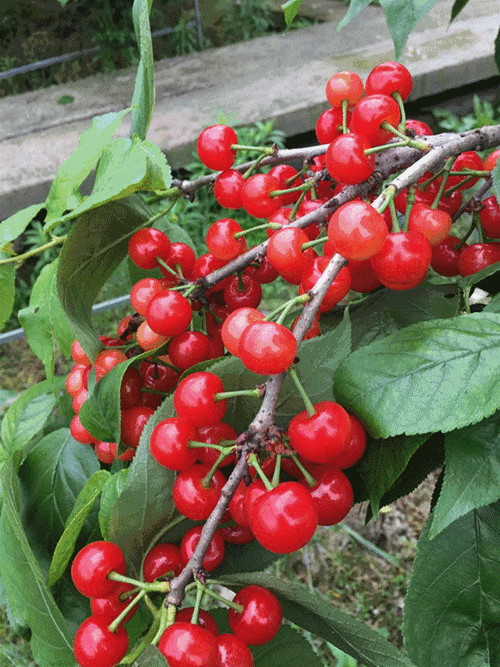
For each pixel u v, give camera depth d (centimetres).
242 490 22
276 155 27
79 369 30
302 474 23
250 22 205
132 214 27
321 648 69
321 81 149
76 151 27
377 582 77
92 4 193
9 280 29
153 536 24
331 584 77
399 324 27
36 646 23
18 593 24
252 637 21
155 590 20
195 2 194
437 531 19
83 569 21
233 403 23
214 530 20
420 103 146
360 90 26
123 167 25
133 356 27
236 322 21
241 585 22
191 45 198
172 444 21
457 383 20
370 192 24
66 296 26
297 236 23
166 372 27
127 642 21
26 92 176
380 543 80
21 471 30
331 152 23
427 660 23
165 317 24
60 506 29
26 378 108
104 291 116
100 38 192
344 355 22
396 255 21
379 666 22
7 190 119
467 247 27
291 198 29
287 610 23
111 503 23
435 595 23
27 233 123
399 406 20
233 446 20
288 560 40
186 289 26
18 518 25
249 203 27
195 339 26
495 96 150
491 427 21
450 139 23
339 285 23
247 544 25
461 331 21
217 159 27
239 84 153
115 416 24
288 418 24
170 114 142
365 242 20
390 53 158
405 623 23
